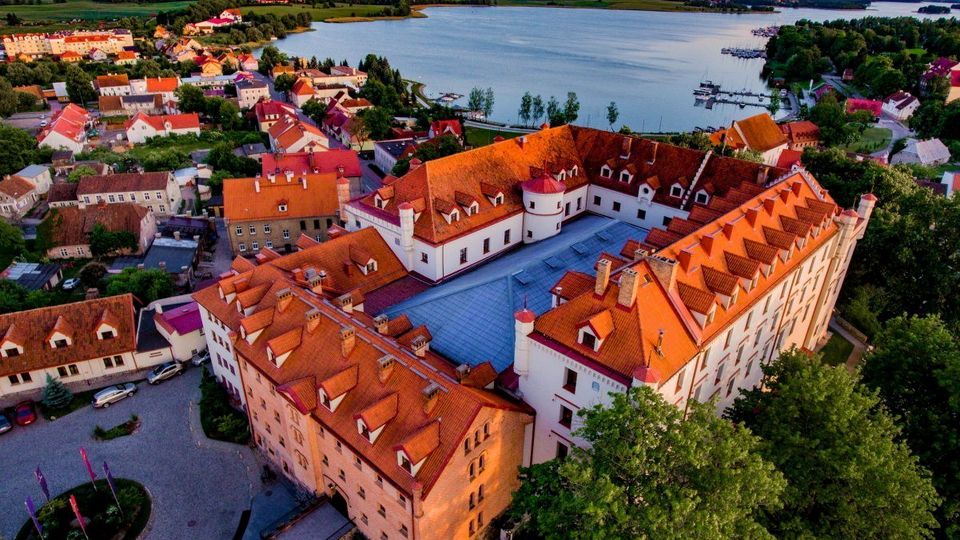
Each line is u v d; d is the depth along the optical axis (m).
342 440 45.78
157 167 158.62
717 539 32.16
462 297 61.06
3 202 126.06
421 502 40.69
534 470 40.44
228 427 62.81
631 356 43.44
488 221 72.62
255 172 152.25
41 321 70.38
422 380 45.16
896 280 81.38
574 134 89.56
